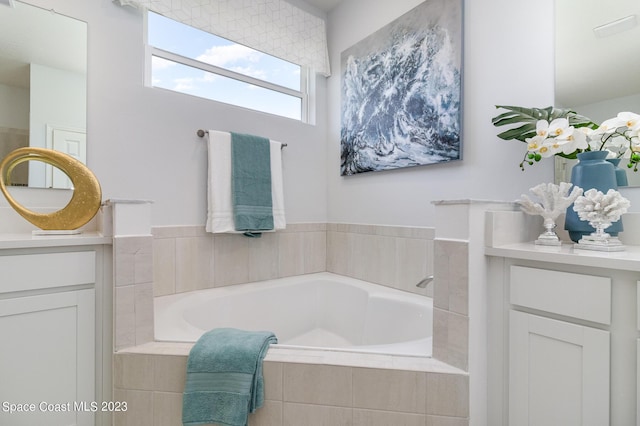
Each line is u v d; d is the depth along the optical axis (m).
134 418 1.13
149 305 1.23
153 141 1.79
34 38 1.51
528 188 1.42
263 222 2.04
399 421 1.01
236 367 1.04
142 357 1.12
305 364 1.04
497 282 1.06
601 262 0.83
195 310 1.69
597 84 1.24
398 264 1.97
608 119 1.21
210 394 1.03
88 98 1.61
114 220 1.16
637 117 1.08
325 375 1.04
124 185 1.70
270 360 1.06
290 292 2.13
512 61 1.46
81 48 1.60
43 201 1.52
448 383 1.00
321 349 1.15
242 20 2.06
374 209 2.15
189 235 1.90
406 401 1.01
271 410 1.05
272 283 2.13
